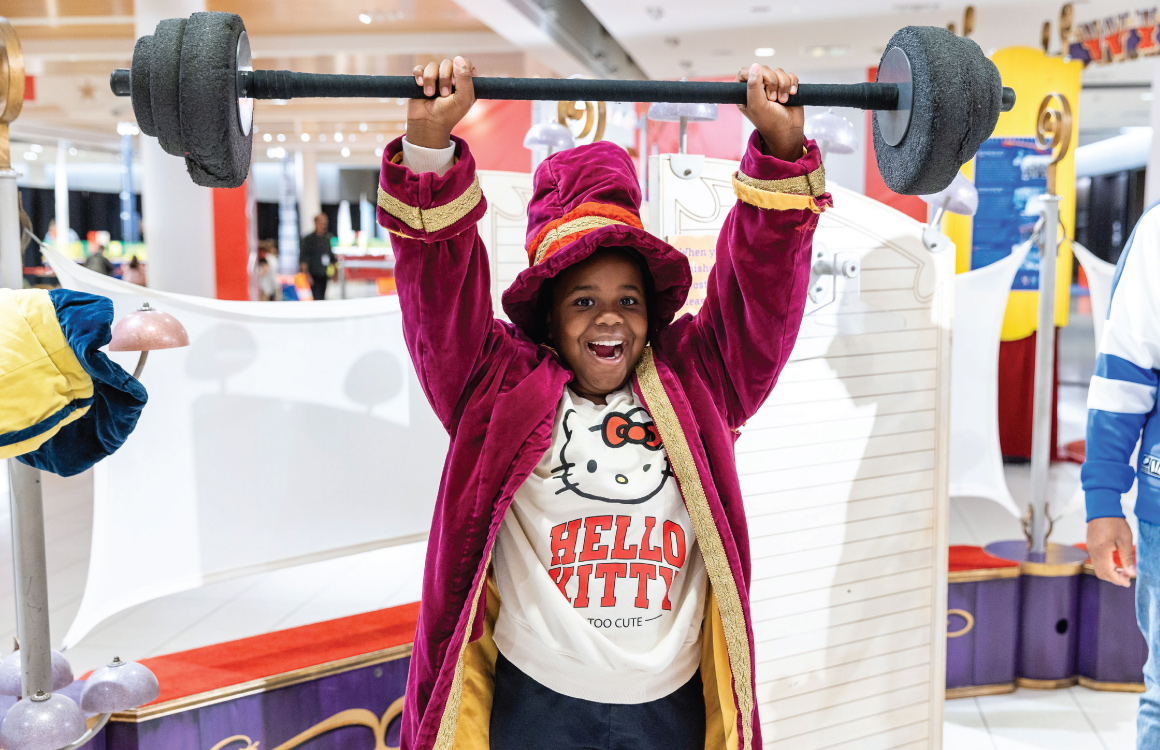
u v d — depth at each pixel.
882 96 1.13
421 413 2.65
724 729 1.31
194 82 0.95
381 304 2.58
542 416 1.25
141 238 17.09
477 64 8.85
